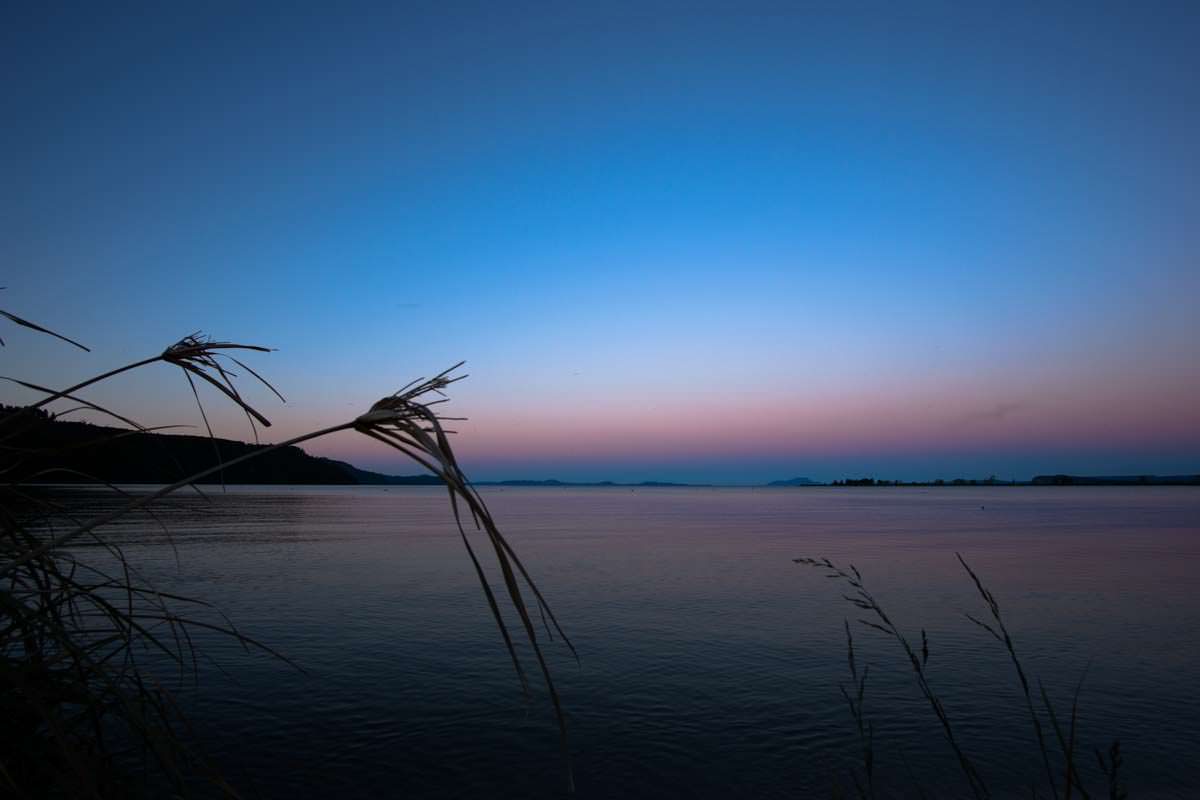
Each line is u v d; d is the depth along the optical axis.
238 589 20.95
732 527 58.12
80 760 1.50
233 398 1.70
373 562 29.45
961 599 20.16
